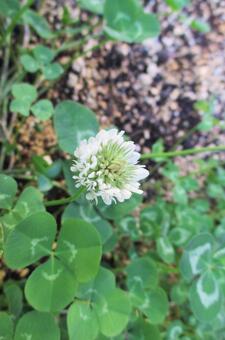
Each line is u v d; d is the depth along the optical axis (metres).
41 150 0.12
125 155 0.07
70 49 0.12
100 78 0.12
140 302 0.10
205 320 0.09
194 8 0.13
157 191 0.13
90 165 0.07
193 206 0.13
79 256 0.08
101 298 0.09
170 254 0.11
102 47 0.12
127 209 0.10
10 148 0.11
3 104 0.11
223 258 0.10
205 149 0.11
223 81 0.14
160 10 0.13
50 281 0.08
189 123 0.13
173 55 0.13
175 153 0.11
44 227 0.08
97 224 0.10
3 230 0.08
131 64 0.13
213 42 0.13
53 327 0.08
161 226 0.11
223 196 0.13
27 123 0.12
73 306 0.08
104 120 0.13
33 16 0.11
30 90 0.10
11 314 0.09
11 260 0.08
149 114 0.13
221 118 0.14
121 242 0.12
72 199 0.08
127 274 0.10
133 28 0.11
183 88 0.13
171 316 0.12
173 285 0.12
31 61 0.10
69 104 0.09
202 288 0.09
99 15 0.12
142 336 0.10
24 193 0.09
